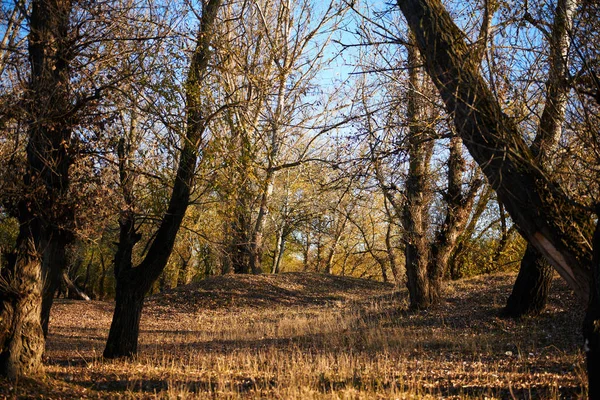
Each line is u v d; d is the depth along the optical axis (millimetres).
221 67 9195
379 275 42281
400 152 7445
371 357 9844
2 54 8016
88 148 8281
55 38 7734
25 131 7422
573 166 5977
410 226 14664
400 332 12367
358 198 8844
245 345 12305
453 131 6297
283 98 10688
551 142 6215
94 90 8180
